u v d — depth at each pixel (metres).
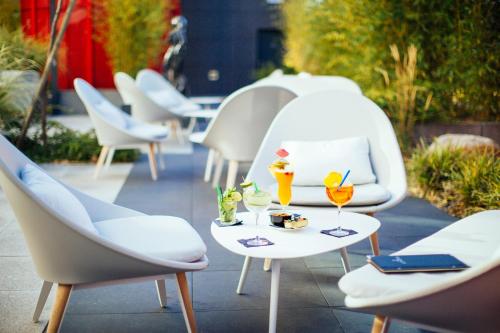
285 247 2.68
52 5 11.67
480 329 2.15
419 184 5.81
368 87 7.96
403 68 7.65
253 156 5.54
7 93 7.10
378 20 7.66
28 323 2.98
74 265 2.49
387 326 2.28
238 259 4.00
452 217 5.05
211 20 16.25
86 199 3.18
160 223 3.05
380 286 2.26
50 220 2.41
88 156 7.59
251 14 16.30
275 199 3.71
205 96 16.12
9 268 3.73
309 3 10.57
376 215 5.12
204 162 7.68
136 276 2.58
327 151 4.09
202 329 2.97
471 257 2.64
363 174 4.00
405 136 7.21
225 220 3.05
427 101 7.20
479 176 5.25
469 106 7.64
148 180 6.54
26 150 7.55
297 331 2.95
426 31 7.55
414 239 4.46
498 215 3.28
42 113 7.62
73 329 2.96
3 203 5.33
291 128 4.25
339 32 9.27
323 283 3.60
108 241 2.45
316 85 6.56
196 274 3.73
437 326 2.21
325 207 3.69
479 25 7.38
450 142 6.09
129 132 6.39
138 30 11.51
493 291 2.06
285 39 14.04
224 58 16.39
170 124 9.97
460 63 7.43
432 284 2.10
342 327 3.00
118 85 8.74
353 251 4.20
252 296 3.39
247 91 5.28
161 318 3.09
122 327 2.98
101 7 11.99
